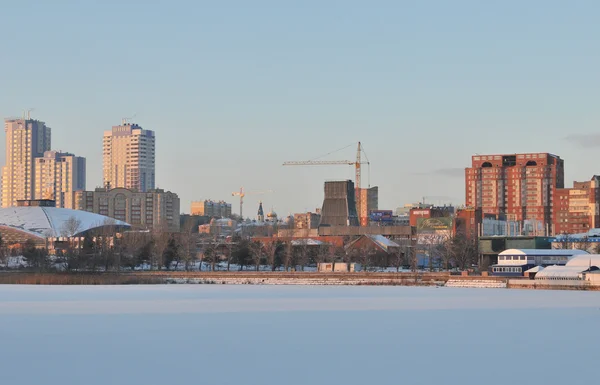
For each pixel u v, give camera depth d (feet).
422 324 538.06
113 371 371.56
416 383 347.97
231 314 598.75
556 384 346.54
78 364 388.57
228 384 345.10
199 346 442.09
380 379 355.36
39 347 438.40
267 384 345.10
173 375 362.33
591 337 477.36
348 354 416.67
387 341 460.96
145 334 488.44
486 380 354.13
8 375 363.15
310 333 492.95
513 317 581.12
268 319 567.59
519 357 409.28
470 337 476.95
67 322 547.90
